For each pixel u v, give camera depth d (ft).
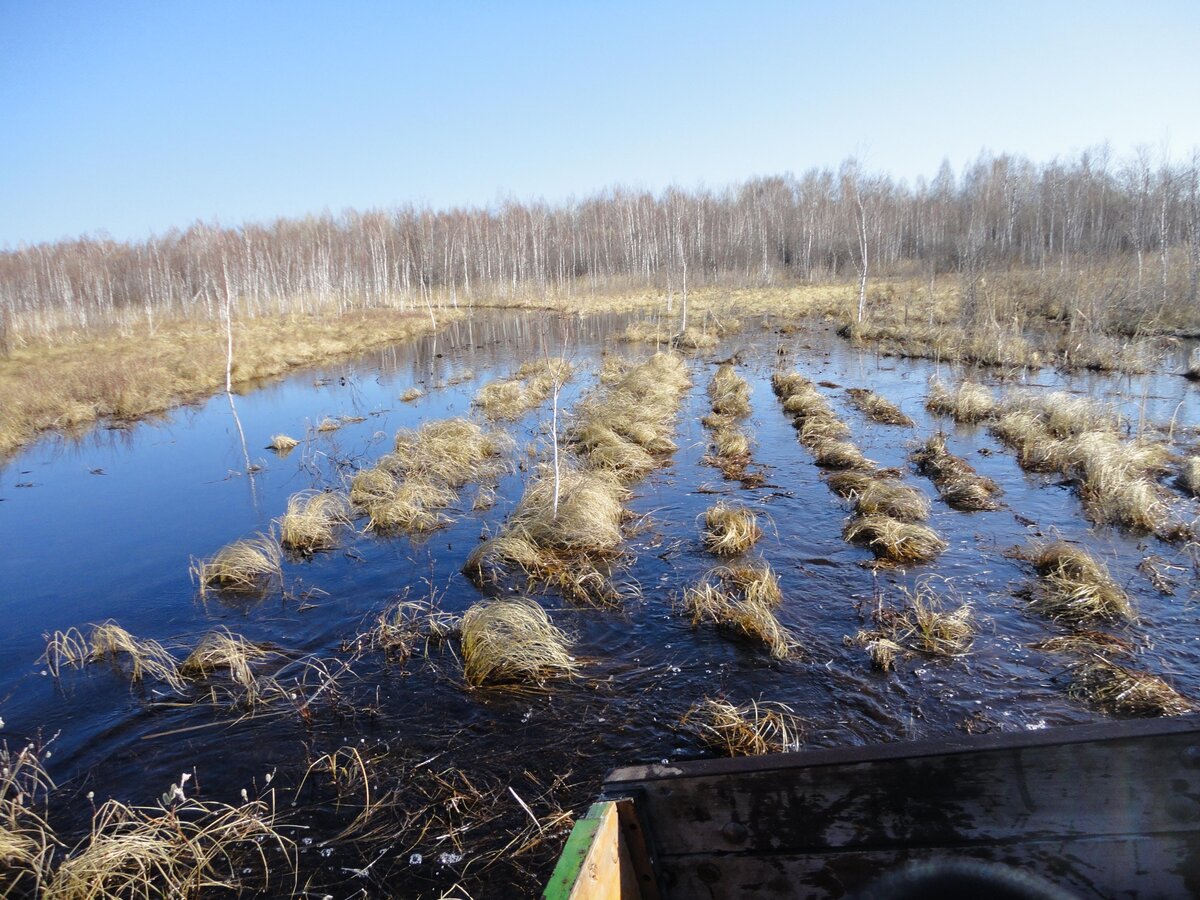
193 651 22.35
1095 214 127.85
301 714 19.22
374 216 215.72
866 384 59.41
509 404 53.78
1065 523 29.53
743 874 8.30
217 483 41.37
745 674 19.94
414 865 14.29
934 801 7.64
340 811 15.80
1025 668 19.62
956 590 24.11
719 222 181.78
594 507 29.84
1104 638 20.66
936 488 34.04
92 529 35.04
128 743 18.48
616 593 24.76
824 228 180.24
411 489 34.53
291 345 94.84
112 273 175.83
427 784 16.46
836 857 8.00
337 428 52.95
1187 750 6.97
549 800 15.71
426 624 23.39
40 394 61.77
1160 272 90.22
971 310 80.28
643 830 8.30
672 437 44.96
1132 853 7.27
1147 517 28.37
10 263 181.68
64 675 21.97
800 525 30.27
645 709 18.70
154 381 69.41
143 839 14.44
